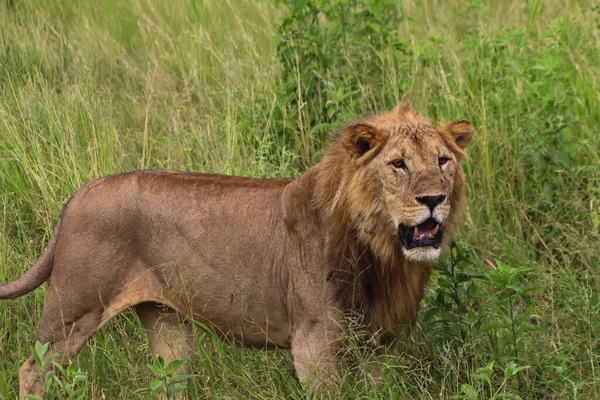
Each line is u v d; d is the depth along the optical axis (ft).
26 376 29.37
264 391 28.60
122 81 50.85
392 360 28.45
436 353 29.91
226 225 28.14
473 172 40.78
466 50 47.78
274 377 29.81
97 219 28.53
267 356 30.73
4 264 34.45
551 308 32.83
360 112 42.68
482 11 53.52
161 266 28.55
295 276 27.27
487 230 37.35
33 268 29.78
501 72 43.96
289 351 30.53
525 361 28.96
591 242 36.11
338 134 27.55
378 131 25.95
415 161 25.40
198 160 40.27
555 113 41.11
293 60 43.52
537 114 40.86
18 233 36.32
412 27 54.08
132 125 45.19
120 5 57.62
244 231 28.02
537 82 42.01
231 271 28.12
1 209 37.35
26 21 55.36
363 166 26.09
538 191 39.96
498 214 39.60
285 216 27.63
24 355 32.30
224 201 28.37
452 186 26.05
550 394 29.09
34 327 32.96
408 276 27.32
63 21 56.59
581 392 28.91
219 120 43.57
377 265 26.94
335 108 42.01
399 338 28.99
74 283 28.73
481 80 43.19
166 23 55.52
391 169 25.53
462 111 42.45
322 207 26.86
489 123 41.98
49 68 49.96
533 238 38.32
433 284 33.32
